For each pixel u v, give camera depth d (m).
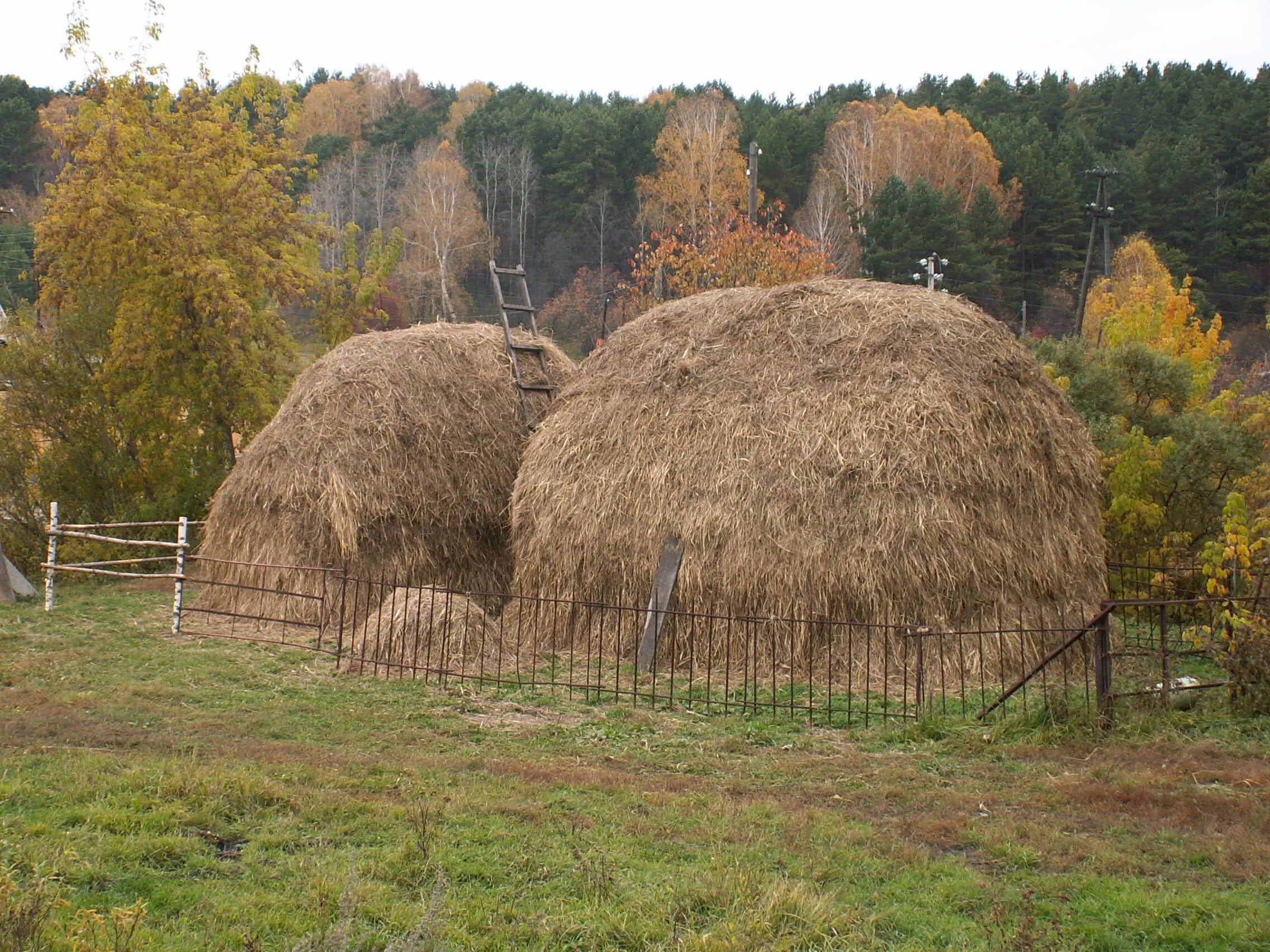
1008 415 12.68
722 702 11.27
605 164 59.91
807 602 12.08
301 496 15.07
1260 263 56.38
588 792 8.34
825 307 13.97
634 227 59.09
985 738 9.84
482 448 16.28
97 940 5.26
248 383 23.97
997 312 52.34
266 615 15.13
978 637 11.19
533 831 7.38
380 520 15.08
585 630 13.40
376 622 13.02
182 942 5.46
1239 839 7.39
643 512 13.17
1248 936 5.93
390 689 11.63
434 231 55.97
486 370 17.19
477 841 7.12
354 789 8.06
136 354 22.55
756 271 31.91
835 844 7.34
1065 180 59.06
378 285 30.44
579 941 5.83
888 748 9.87
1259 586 11.09
